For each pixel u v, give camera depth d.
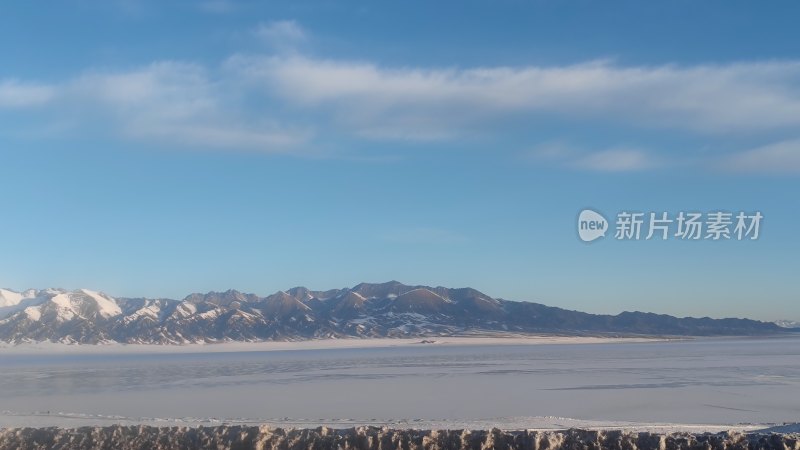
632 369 101.38
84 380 98.12
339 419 48.78
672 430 39.09
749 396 63.09
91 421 45.06
